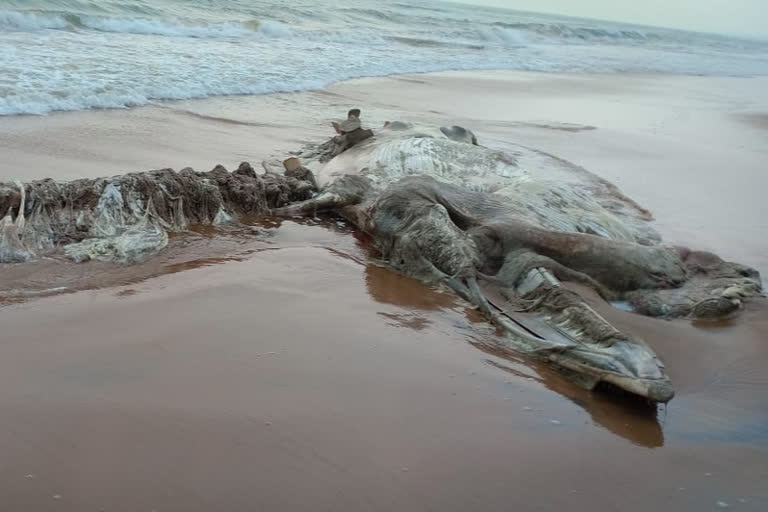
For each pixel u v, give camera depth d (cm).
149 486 285
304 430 333
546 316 476
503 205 628
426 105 1487
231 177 687
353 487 296
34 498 273
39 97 1039
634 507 303
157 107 1135
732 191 953
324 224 679
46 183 579
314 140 1045
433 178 649
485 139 1153
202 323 437
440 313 496
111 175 755
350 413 352
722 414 386
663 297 524
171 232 602
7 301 448
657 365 401
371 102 1441
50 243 542
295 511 279
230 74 1464
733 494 317
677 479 325
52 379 358
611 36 4712
